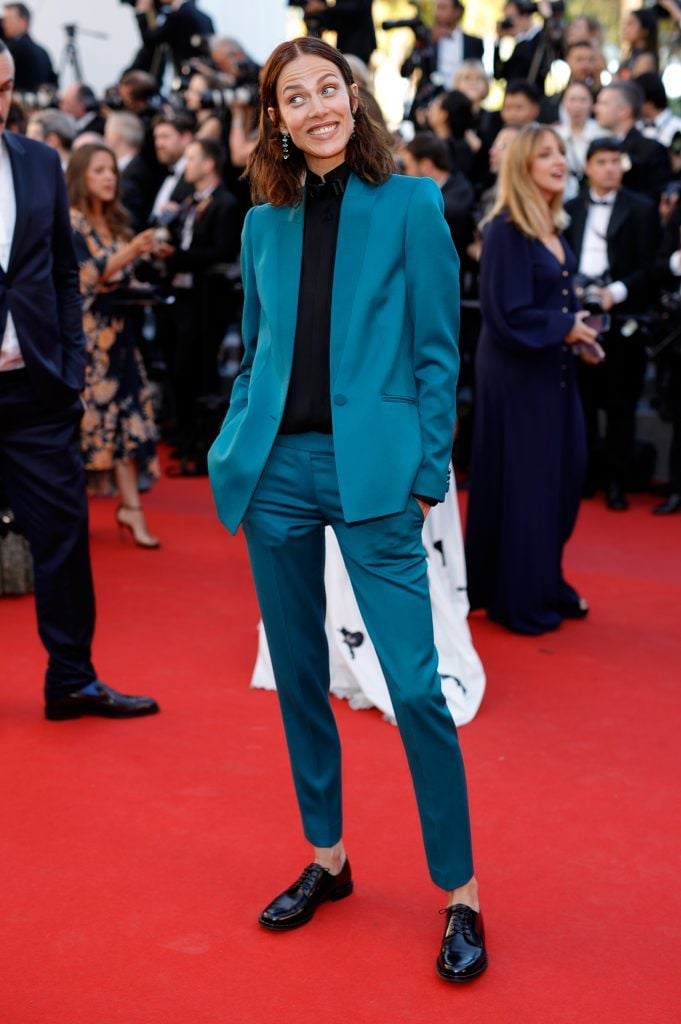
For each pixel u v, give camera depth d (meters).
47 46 11.88
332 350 2.34
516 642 4.48
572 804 3.15
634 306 6.34
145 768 3.36
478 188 7.17
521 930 2.58
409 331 2.39
